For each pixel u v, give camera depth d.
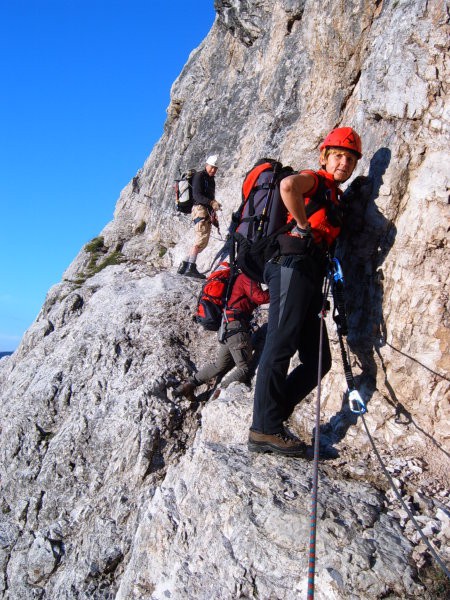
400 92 4.61
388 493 3.92
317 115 7.40
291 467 4.10
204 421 5.27
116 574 4.83
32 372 6.88
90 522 5.16
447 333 4.27
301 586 3.39
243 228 4.69
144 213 10.63
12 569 5.23
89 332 6.69
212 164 7.77
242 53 9.66
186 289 7.21
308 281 4.26
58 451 5.69
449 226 4.27
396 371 4.45
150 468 5.32
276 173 4.69
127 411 5.66
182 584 3.80
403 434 4.36
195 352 6.43
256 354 5.93
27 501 5.59
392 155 4.58
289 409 4.42
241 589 3.52
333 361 4.89
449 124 4.39
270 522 3.66
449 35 4.47
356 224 4.78
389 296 4.50
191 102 10.41
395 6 5.40
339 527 3.53
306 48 7.81
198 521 4.04
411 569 3.33
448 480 4.07
